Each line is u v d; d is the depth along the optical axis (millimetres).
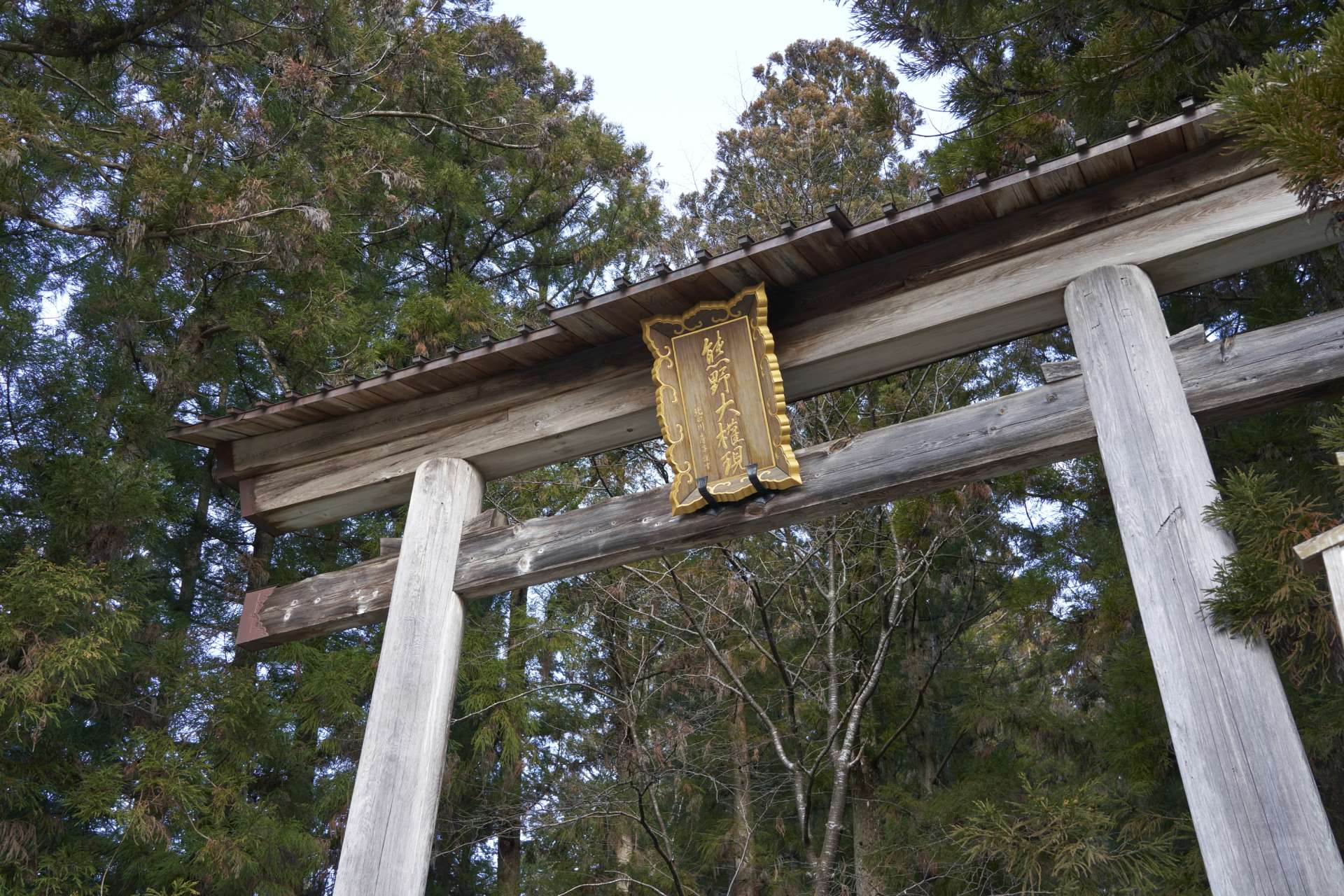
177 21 9820
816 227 5445
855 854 10211
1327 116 3125
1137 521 4578
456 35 14781
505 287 15234
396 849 5297
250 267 10266
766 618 9531
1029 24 7457
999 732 10453
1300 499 6660
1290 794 3865
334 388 6680
